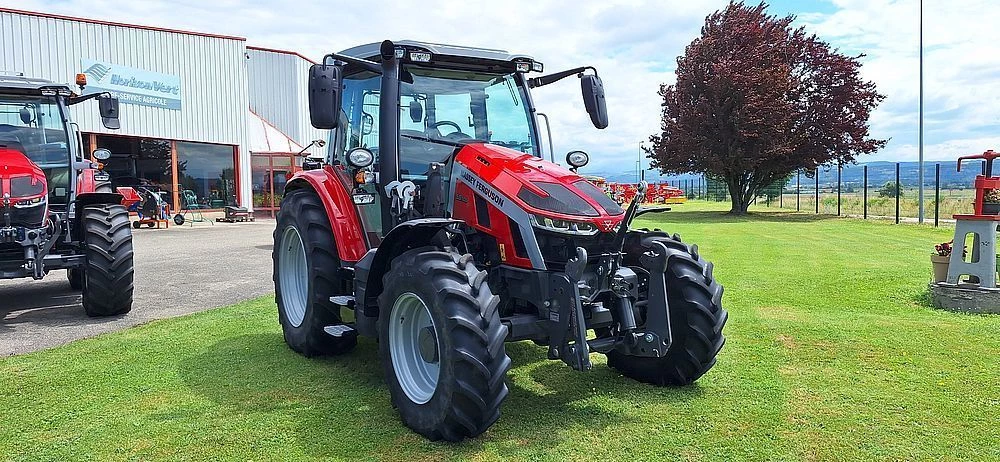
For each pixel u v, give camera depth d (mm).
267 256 12297
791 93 25469
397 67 4680
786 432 3750
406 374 3994
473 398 3471
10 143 7191
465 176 4379
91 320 6824
